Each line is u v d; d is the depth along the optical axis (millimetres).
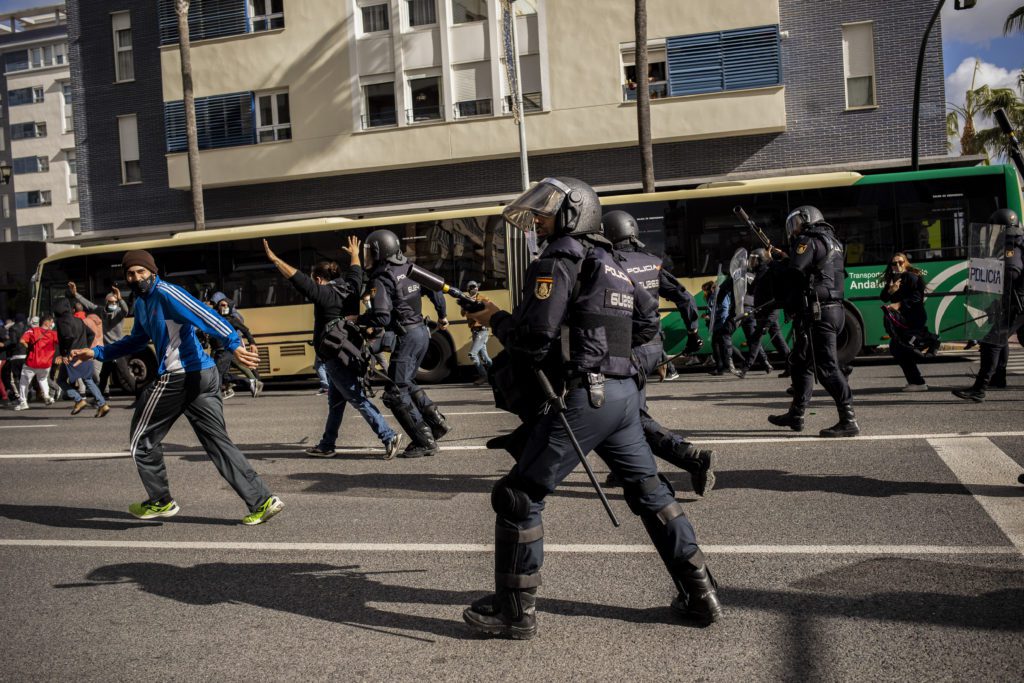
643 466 3551
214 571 4609
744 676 3053
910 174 14016
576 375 3367
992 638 3262
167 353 5406
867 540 4527
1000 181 13789
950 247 13852
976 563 4098
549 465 3410
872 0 21625
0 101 68750
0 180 23094
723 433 7965
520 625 3447
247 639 3631
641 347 5781
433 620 3742
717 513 5223
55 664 3457
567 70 22172
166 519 5840
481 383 14711
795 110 22062
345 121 23844
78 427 11758
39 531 5672
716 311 13359
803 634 3393
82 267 17266
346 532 5250
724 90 21406
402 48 23500
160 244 16766
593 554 4551
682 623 3576
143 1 26375
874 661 3121
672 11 21547
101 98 26922
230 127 24750
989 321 8203
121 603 4172
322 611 3918
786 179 14398
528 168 23125
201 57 24859
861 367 13906
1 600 4293
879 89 21750
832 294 7316
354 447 8453
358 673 3234
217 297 14133
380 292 7367
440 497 6051
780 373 13562
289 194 25000
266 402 13883
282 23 24516
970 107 29203
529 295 3326
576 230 3473
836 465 6316
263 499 5516
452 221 15508
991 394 9609
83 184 27125
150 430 5598
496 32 22844
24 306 31672
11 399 17297
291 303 16188
